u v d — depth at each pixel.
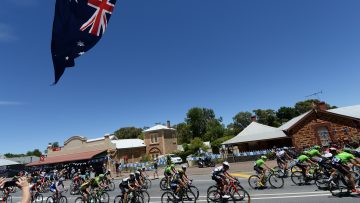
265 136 34.81
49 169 46.19
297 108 73.12
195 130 74.50
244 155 32.75
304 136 31.47
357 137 29.72
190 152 48.56
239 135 38.28
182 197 13.01
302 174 14.55
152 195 16.59
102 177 16.61
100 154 43.72
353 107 36.03
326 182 12.64
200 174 25.61
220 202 11.77
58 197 16.86
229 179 11.67
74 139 48.78
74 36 4.27
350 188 10.84
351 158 10.98
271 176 14.62
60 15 4.17
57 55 4.10
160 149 53.03
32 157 84.00
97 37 4.50
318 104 34.38
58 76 4.07
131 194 13.38
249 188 14.87
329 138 30.64
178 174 13.53
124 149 50.59
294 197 11.49
